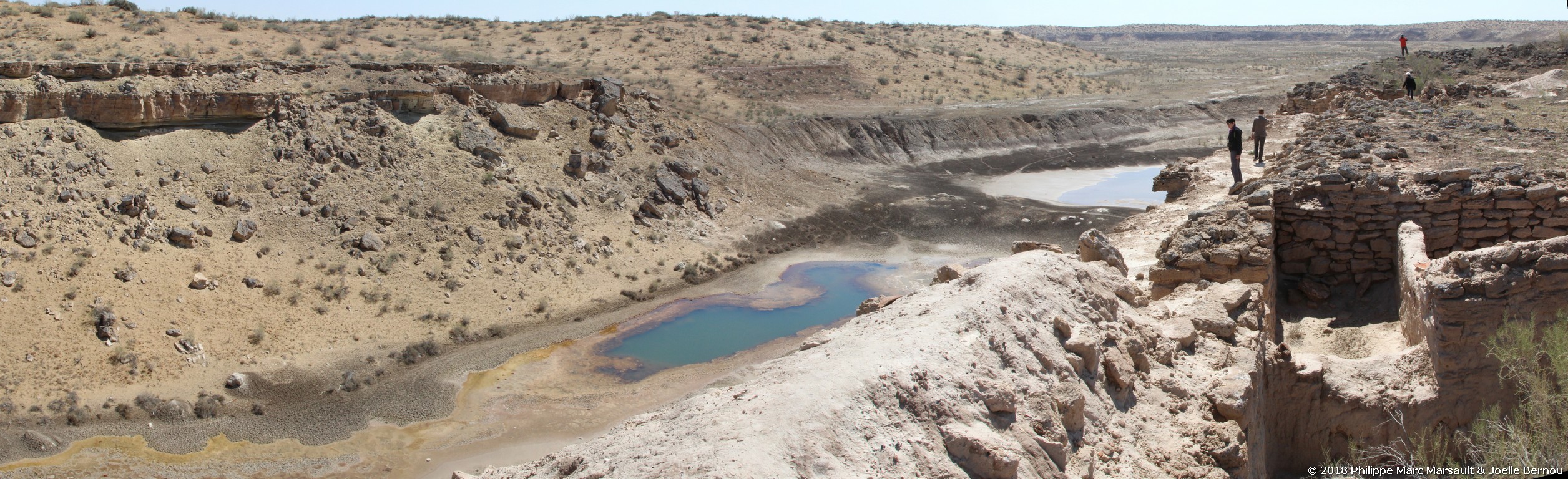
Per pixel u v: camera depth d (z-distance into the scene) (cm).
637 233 2833
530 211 2678
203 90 2502
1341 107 3008
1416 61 3991
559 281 2477
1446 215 1405
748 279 2650
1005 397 639
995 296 761
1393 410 927
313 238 2342
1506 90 3219
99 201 2188
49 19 3550
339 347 2017
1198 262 1201
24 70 2298
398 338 2091
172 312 1980
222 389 1819
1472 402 918
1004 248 2873
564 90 3322
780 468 520
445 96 2994
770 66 5638
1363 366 978
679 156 3366
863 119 4284
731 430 557
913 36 8238
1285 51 11950
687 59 5656
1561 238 916
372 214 2466
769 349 2098
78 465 1546
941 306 750
